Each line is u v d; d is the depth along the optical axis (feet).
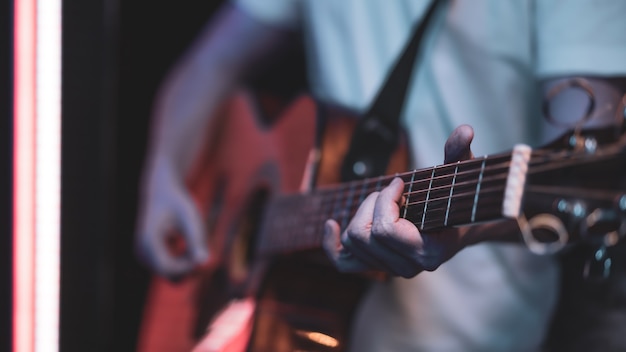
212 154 5.10
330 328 4.16
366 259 3.42
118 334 6.31
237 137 4.94
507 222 3.48
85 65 4.64
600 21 3.81
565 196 3.27
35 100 4.11
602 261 3.33
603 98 3.74
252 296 4.36
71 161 4.69
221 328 4.35
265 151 4.66
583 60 3.80
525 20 4.03
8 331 4.11
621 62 3.77
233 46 5.23
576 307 4.15
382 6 4.32
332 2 4.44
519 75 4.08
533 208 3.32
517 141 4.09
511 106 4.09
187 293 4.91
